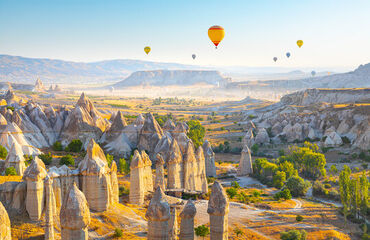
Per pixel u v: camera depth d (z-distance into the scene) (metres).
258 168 105.69
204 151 100.00
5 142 87.75
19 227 46.88
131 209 59.31
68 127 107.12
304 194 88.69
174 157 73.19
